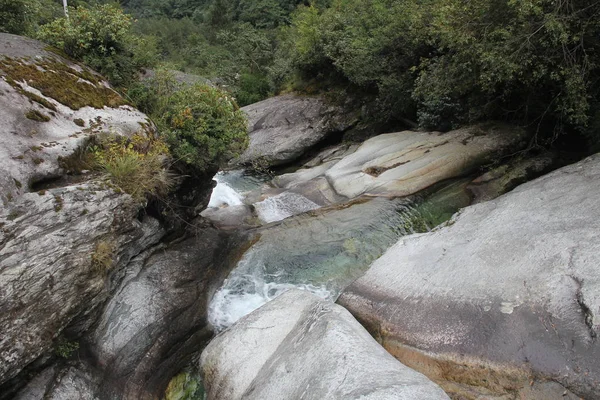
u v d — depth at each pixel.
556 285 4.13
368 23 14.19
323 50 16.44
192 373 5.72
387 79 12.91
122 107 6.47
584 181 5.91
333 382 3.43
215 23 35.44
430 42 10.52
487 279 4.61
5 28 8.46
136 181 5.32
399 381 3.27
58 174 4.76
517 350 3.85
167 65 8.00
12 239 3.88
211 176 7.93
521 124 10.23
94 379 4.79
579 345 3.63
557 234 4.85
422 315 4.57
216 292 6.77
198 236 7.59
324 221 8.42
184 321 5.99
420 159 9.83
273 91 20.61
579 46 7.04
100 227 4.67
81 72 6.53
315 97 17.06
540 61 7.46
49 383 4.42
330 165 11.91
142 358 5.32
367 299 5.16
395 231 8.06
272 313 5.03
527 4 6.38
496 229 5.52
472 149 9.66
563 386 3.54
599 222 4.77
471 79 8.96
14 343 3.80
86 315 4.75
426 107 12.10
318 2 25.03
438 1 10.20
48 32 7.01
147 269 6.23
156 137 6.41
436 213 8.45
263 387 3.97
